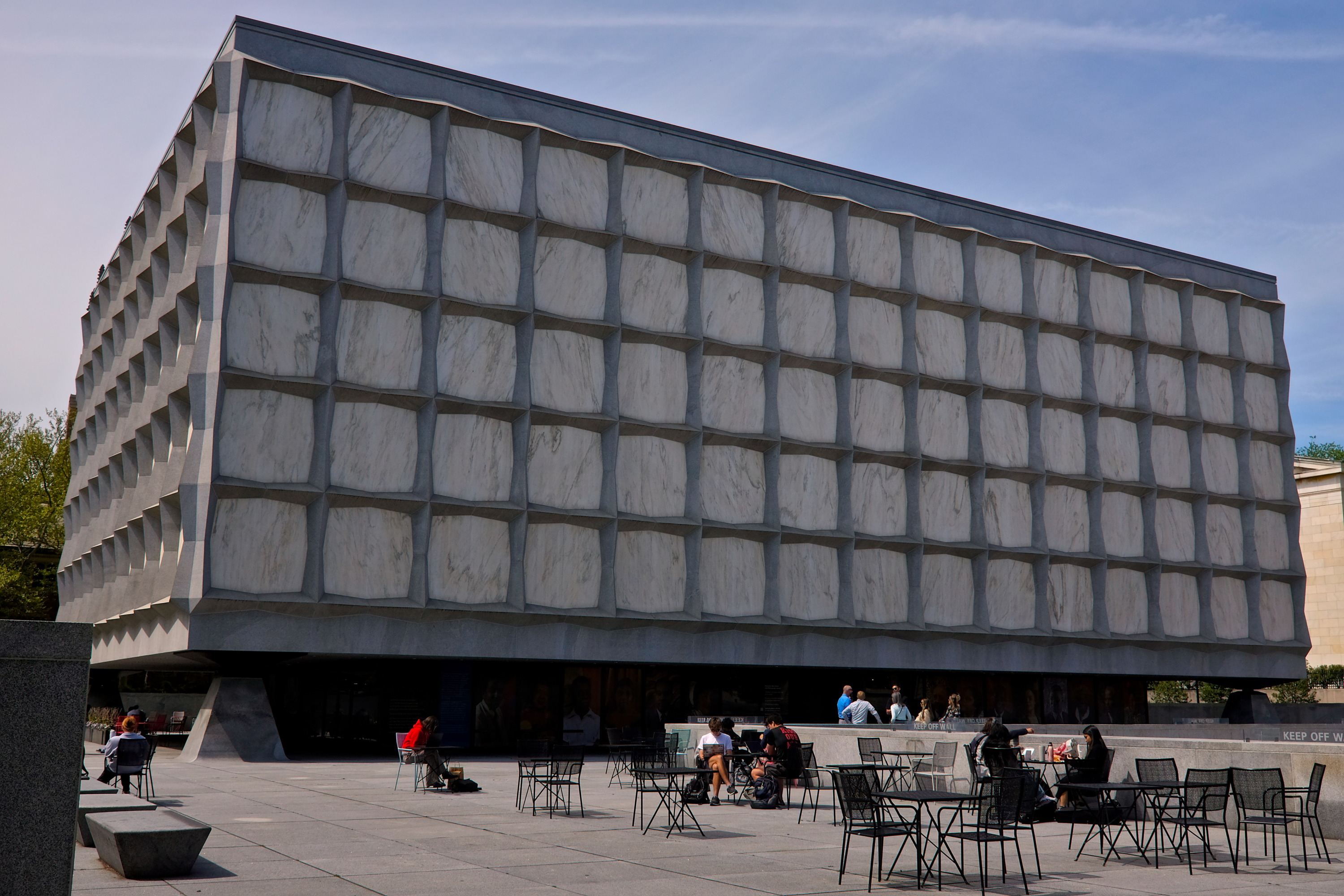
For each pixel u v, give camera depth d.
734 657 36.22
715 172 37.28
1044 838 15.09
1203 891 11.06
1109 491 46.25
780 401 38.50
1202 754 16.50
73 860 7.20
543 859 12.23
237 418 29.27
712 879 11.20
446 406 31.80
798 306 39.00
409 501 30.73
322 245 30.67
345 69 31.41
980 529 41.97
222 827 14.59
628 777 23.30
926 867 12.30
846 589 38.50
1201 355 49.50
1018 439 43.94
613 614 33.50
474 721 35.88
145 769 18.42
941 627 40.62
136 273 41.28
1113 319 47.59
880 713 44.00
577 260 34.50
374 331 31.19
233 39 30.12
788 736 17.86
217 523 28.78
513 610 31.98
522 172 33.72
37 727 7.20
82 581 48.62
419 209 31.88
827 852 13.16
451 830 14.52
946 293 42.69
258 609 28.83
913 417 40.72
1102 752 15.98
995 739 16.97
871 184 41.47
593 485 34.22
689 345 36.09
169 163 35.94
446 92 32.91
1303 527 66.06
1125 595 46.06
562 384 33.97
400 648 30.67
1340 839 14.74
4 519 58.44
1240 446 50.75
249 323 29.61
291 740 42.72
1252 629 49.56
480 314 32.59
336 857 12.12
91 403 49.25
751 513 37.22
